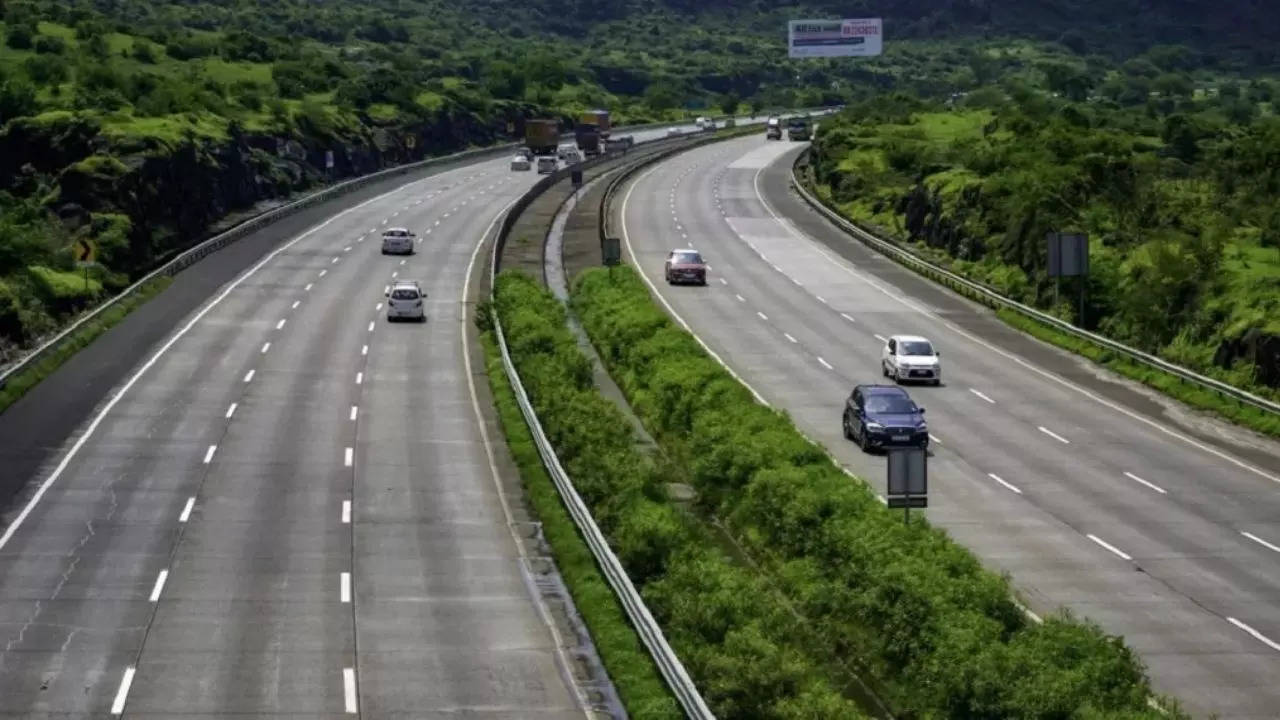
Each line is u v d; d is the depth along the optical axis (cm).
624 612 3469
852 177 12644
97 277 8131
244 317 7569
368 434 5325
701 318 7769
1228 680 3122
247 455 4975
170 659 3161
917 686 2997
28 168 9919
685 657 3067
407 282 7794
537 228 11081
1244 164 9325
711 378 5594
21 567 3759
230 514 4294
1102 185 8975
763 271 9338
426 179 14888
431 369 6506
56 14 17712
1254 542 4169
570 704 2983
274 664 3152
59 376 6059
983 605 3238
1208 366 6362
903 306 8219
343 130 15512
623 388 6206
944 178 10369
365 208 12300
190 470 4759
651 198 12988
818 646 3328
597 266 9419
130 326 7188
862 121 16288
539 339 6397
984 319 7856
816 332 7444
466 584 3738
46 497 4409
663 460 5062
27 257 7812
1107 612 3547
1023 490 4684
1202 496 4662
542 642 3341
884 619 3250
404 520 4294
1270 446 5384
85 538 4022
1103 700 2752
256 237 10369
